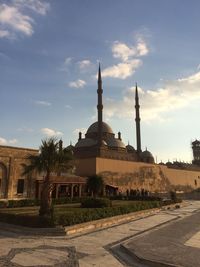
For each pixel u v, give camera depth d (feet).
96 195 166.91
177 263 38.37
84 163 198.80
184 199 224.12
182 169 297.33
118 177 209.36
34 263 39.68
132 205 99.35
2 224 69.87
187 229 69.97
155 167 252.42
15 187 121.29
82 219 70.28
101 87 273.13
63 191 159.74
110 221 78.95
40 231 61.21
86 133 295.89
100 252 46.75
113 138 284.00
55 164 74.13
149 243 51.47
